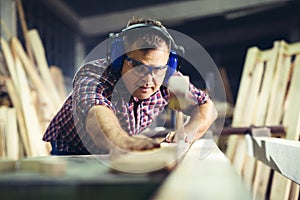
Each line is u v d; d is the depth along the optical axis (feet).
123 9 26.76
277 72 11.03
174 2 25.73
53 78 17.06
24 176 2.03
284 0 22.54
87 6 25.58
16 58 12.92
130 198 1.85
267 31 26.21
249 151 7.89
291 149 4.62
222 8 24.59
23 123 11.52
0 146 10.89
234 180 2.07
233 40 27.43
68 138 4.81
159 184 1.87
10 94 11.88
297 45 11.10
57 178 1.97
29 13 19.51
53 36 23.09
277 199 8.33
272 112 10.49
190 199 1.62
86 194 1.83
